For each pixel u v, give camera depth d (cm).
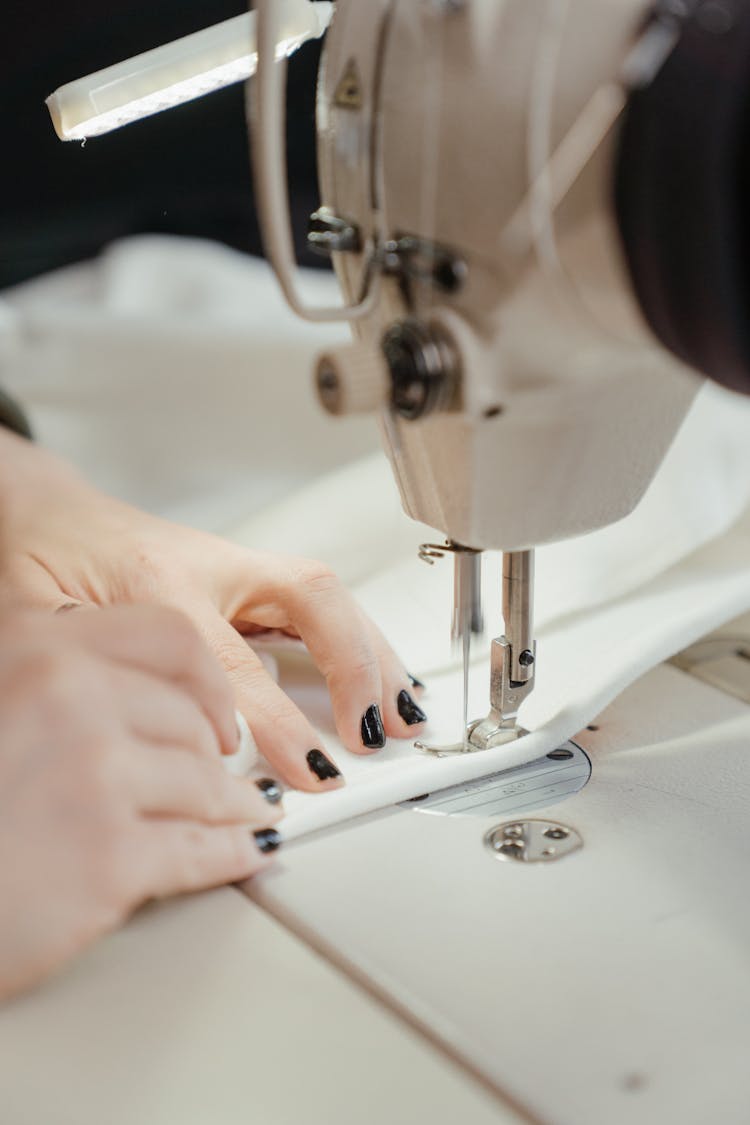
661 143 47
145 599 83
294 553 109
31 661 60
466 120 58
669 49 49
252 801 67
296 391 159
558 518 70
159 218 229
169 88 72
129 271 192
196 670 66
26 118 215
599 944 60
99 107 71
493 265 58
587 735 84
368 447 149
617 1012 55
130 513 98
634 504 72
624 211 50
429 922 62
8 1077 51
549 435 65
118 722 60
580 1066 51
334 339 163
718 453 110
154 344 166
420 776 74
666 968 58
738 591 90
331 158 68
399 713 83
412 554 108
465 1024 54
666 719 86
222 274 193
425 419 60
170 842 62
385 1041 53
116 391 160
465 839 70
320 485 119
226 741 69
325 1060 52
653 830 71
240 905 64
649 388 65
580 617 97
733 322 47
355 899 64
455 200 59
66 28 210
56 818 57
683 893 64
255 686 77
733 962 58
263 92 56
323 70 69
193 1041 53
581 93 53
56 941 56
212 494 139
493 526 69
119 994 56
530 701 84
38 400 159
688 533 103
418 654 94
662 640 85
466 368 58
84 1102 50
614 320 56
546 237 55
